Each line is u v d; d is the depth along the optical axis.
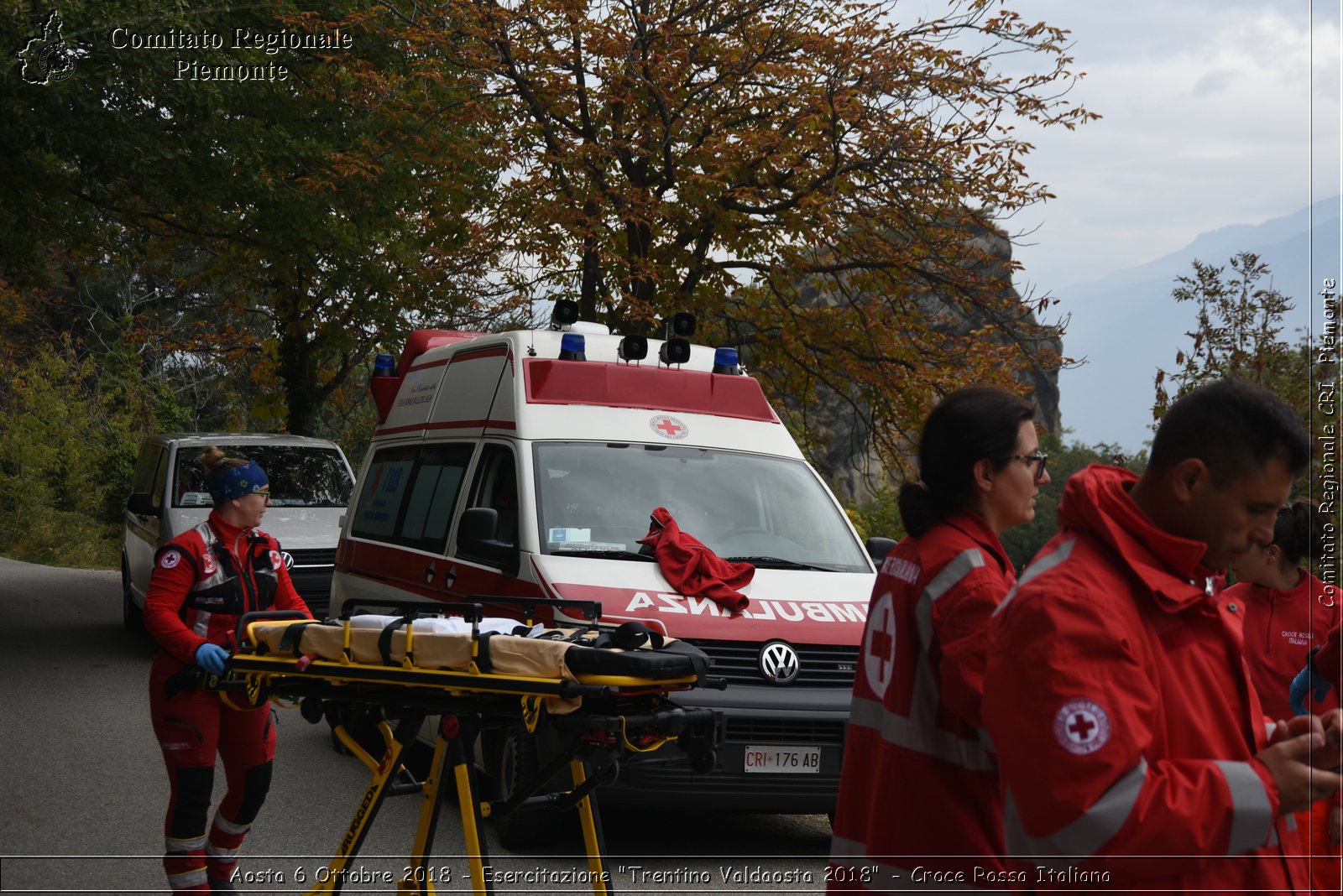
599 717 3.94
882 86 14.70
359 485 9.89
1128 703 2.27
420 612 4.62
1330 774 2.29
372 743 5.67
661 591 6.60
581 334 8.19
